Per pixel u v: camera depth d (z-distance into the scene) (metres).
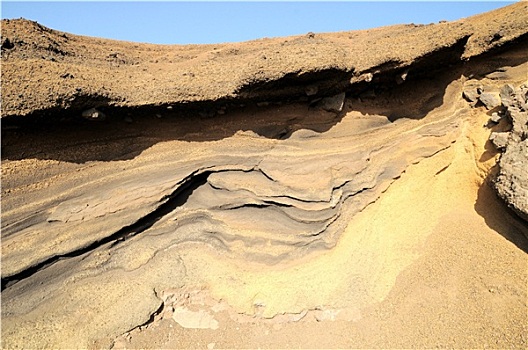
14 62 5.52
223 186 7.14
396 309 6.81
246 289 6.84
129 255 6.74
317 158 7.36
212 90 6.42
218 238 7.23
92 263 6.43
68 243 6.11
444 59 7.92
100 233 6.34
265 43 8.84
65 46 7.04
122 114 6.18
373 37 8.45
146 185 6.65
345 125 7.62
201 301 6.82
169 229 7.10
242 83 6.32
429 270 7.33
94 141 6.32
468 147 8.70
